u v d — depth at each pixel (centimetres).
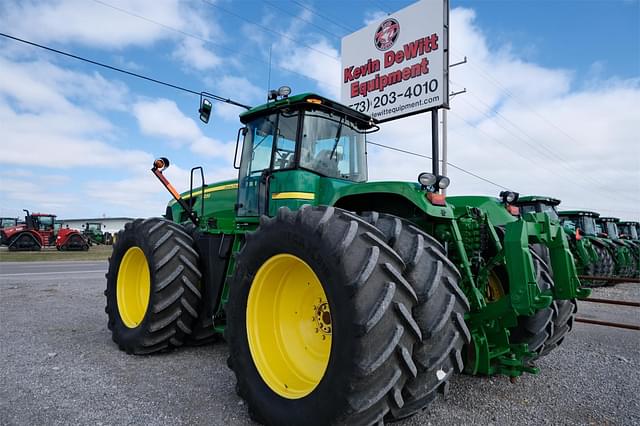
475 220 321
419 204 280
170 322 380
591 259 995
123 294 425
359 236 224
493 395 303
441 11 823
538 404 288
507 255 259
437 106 827
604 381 337
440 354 216
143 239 397
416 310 220
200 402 280
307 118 381
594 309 739
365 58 967
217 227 409
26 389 294
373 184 309
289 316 277
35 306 621
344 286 207
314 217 240
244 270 277
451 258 301
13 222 2725
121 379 320
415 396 213
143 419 252
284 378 255
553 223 283
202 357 386
